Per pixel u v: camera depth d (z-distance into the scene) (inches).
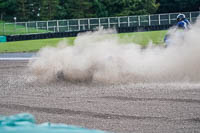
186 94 800.9
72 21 4217.5
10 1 5226.4
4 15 5251.0
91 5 5137.8
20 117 205.9
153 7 5251.0
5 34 3836.1
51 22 4185.5
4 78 1131.3
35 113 664.4
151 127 562.6
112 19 4242.1
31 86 972.6
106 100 762.2
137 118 614.2
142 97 781.9
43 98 806.5
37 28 4160.9
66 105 724.7
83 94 839.1
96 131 209.2
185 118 608.1
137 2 5201.8
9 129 190.5
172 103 716.0
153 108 677.9
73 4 5103.3
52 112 669.3
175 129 550.6
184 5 5398.6
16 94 867.4
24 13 5078.7
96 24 4220.0
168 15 4217.5
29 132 187.9
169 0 5506.9
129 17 4244.6
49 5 5078.7
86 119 613.6
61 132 195.2
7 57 1971.0
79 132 199.0
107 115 636.7
